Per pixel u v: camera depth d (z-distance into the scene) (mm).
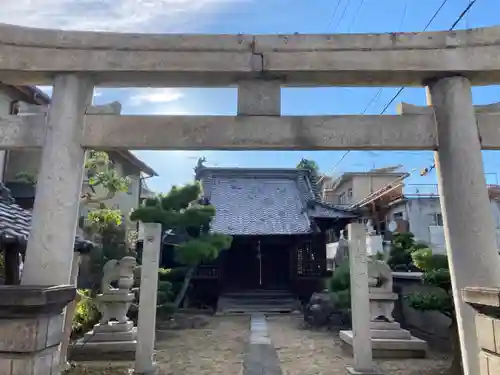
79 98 4883
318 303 15961
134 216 14242
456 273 4492
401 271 15430
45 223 4492
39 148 4875
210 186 26844
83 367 8742
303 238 22078
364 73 4969
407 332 10164
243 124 4910
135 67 4879
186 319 16609
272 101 5020
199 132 4871
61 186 4598
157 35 4980
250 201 25406
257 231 21844
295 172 28328
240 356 10430
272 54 4957
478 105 5039
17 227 6512
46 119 4871
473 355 4215
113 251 17562
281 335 13602
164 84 5227
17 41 4875
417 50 4941
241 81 5102
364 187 27922
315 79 5125
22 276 4383
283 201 25469
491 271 4348
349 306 13016
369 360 8203
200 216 14711
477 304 3414
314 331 14344
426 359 9664
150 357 8070
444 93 4906
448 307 7598
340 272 13711
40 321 3719
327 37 5012
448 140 4766
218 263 22156
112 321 10719
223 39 4996
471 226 4484
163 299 14414
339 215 21359
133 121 4883
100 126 4852
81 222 17031
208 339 12938
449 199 4660
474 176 4605
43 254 4414
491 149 4922
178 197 14969
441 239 19625
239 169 28281
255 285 23078
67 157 4676
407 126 4887
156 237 8586
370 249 11578
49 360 3885
